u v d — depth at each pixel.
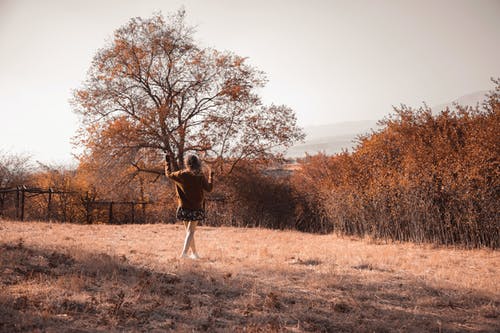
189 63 24.66
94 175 23.62
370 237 12.70
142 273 5.14
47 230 10.44
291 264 6.75
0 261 5.13
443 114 13.52
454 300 4.74
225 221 20.31
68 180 27.11
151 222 24.77
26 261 5.42
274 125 23.98
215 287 4.86
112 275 4.96
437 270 6.69
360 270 6.37
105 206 28.11
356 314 4.12
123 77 23.94
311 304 4.37
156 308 3.96
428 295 4.93
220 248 8.48
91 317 3.61
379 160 14.26
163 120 22.77
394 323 3.87
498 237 10.02
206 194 21.20
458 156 11.15
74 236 9.49
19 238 7.73
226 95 24.00
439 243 11.14
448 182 10.88
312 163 21.19
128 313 3.73
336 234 14.55
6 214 21.25
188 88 24.38
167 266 5.79
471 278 6.01
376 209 13.23
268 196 20.81
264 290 4.80
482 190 10.16
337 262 7.04
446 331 3.72
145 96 24.55
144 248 7.81
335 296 4.75
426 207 11.41
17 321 3.32
